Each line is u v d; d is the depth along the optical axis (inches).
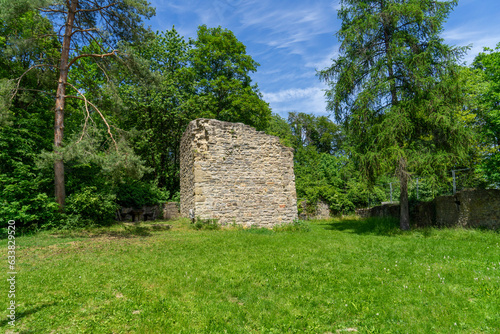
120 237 416.2
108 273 241.8
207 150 556.4
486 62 458.6
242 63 1007.0
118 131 534.3
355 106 525.3
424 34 488.7
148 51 868.0
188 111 836.0
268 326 152.2
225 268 254.1
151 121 844.0
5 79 480.7
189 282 218.5
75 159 479.8
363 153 512.4
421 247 339.6
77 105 729.0
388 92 491.5
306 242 390.6
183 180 666.2
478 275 220.8
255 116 1000.9
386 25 514.6
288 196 596.4
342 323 156.9
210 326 150.6
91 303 180.2
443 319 154.9
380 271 244.5
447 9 475.8
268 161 593.6
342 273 240.4
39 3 433.7
